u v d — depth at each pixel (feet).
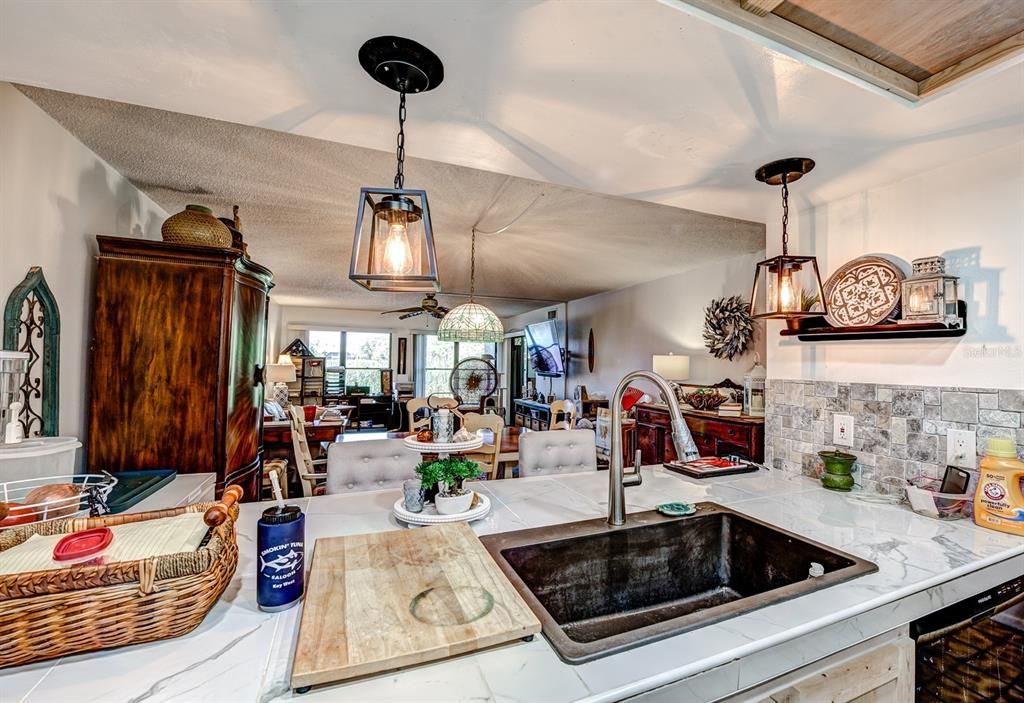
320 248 12.92
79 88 3.67
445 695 1.98
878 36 2.93
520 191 8.24
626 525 4.13
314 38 3.01
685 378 13.62
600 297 20.79
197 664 2.14
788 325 6.03
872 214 5.26
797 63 3.15
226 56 3.22
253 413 7.99
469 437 6.43
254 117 4.09
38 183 5.44
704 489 5.40
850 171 4.85
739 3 2.58
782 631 2.53
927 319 4.45
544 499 4.96
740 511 4.57
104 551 2.40
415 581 2.78
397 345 30.48
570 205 8.93
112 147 6.57
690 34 2.91
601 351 20.62
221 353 6.76
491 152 4.71
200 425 6.63
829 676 2.75
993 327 4.25
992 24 2.81
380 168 7.36
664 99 3.67
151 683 2.01
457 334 13.44
